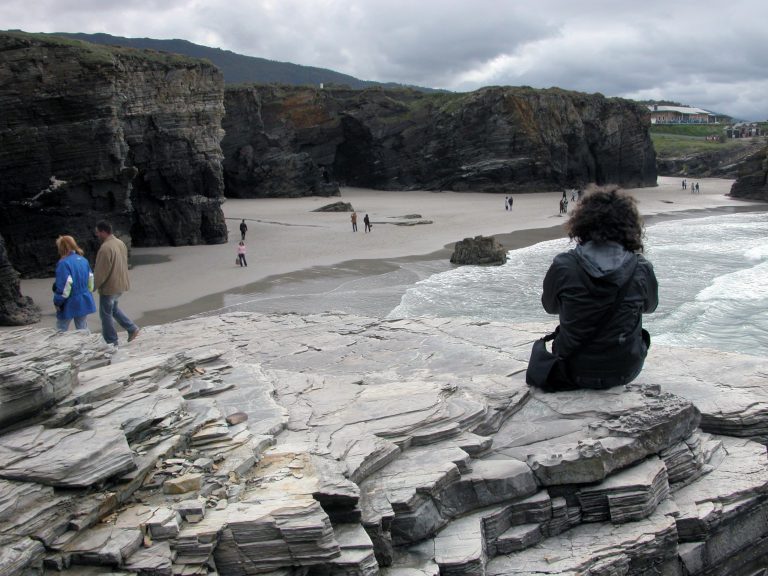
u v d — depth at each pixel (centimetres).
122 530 381
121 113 4000
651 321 2022
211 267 3631
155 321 2419
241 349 831
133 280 3256
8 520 362
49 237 3391
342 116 9531
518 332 850
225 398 580
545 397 605
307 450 485
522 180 9081
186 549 382
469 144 9269
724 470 556
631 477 506
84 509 384
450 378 668
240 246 3644
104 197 3597
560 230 5244
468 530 471
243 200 8138
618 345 570
